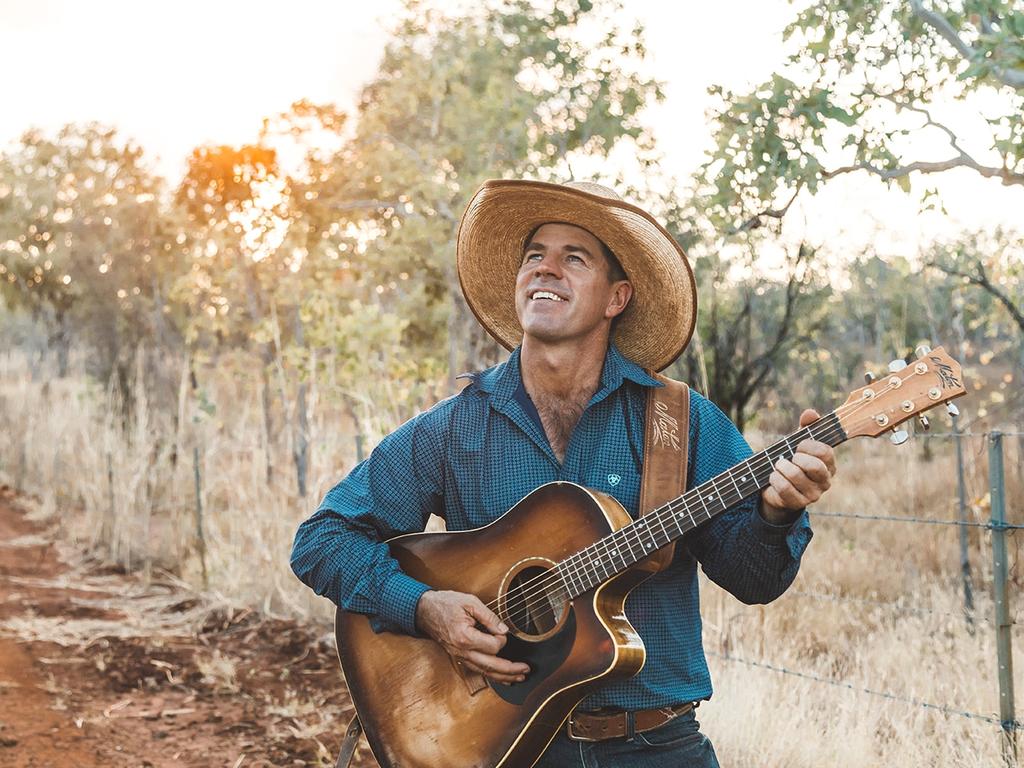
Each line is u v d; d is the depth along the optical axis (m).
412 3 10.98
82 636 7.28
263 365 11.34
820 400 11.21
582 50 9.74
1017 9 4.39
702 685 2.65
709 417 2.71
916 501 8.55
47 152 18.80
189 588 8.45
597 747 2.57
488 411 2.77
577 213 2.65
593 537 2.57
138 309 17.09
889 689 5.12
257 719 5.74
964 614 5.83
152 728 5.63
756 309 8.76
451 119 10.48
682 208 7.94
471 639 2.60
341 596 2.84
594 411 2.69
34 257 18.47
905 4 4.88
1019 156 4.59
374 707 2.85
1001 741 4.33
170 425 10.76
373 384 8.01
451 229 10.56
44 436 13.52
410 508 2.85
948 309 10.59
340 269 11.89
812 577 7.08
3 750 5.16
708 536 2.56
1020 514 7.18
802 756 4.45
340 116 11.87
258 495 8.32
